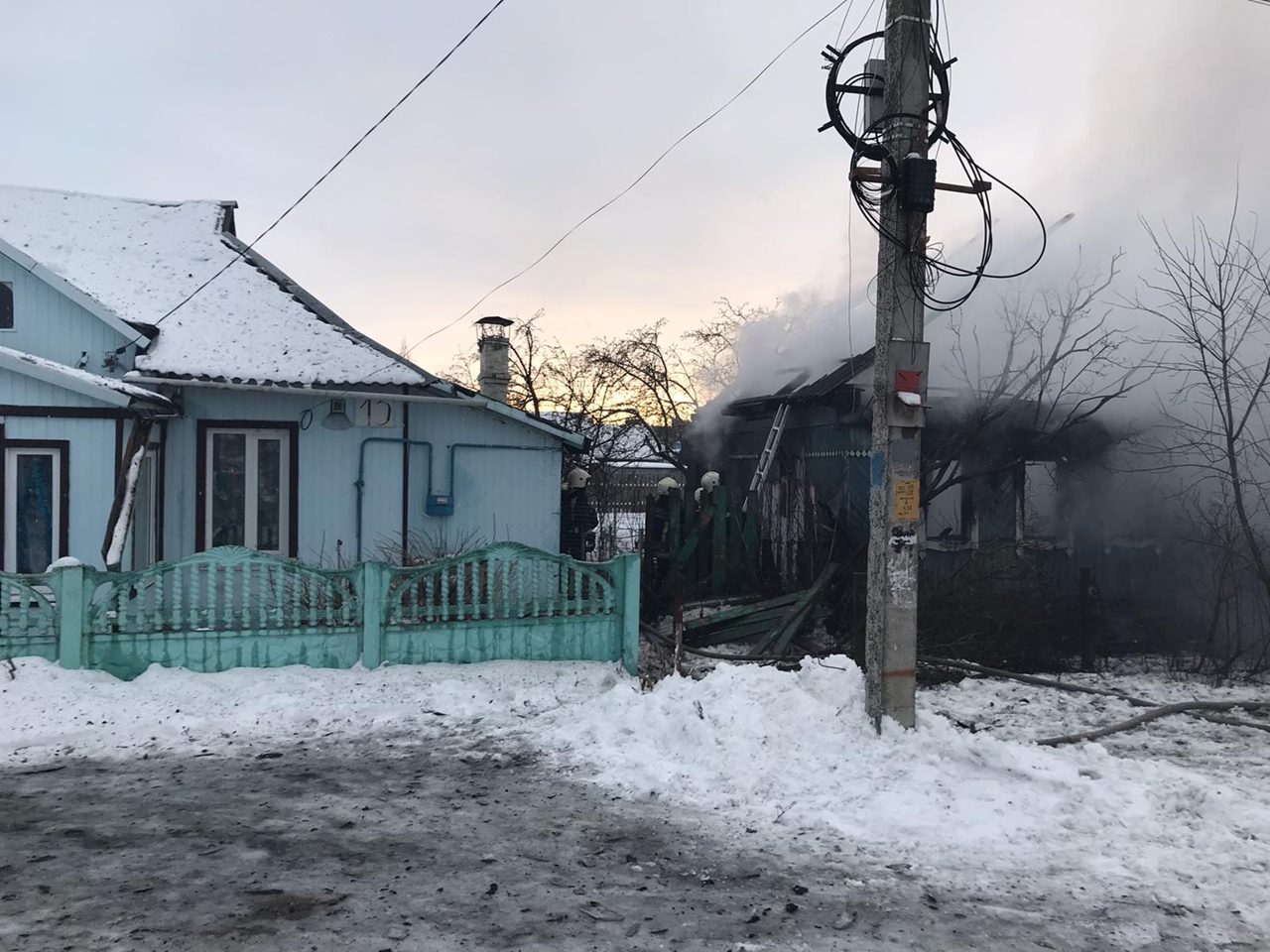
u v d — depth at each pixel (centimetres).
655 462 3152
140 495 1048
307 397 1168
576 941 397
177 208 1541
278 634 841
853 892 451
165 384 1093
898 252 648
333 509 1178
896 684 645
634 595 927
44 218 1395
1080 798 553
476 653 888
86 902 427
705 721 672
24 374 979
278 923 408
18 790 587
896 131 658
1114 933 409
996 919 423
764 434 1599
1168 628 1133
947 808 551
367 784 607
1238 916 425
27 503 988
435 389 1188
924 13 658
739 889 455
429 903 432
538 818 550
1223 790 575
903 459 650
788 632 1069
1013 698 848
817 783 589
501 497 1238
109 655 803
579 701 812
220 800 573
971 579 1073
